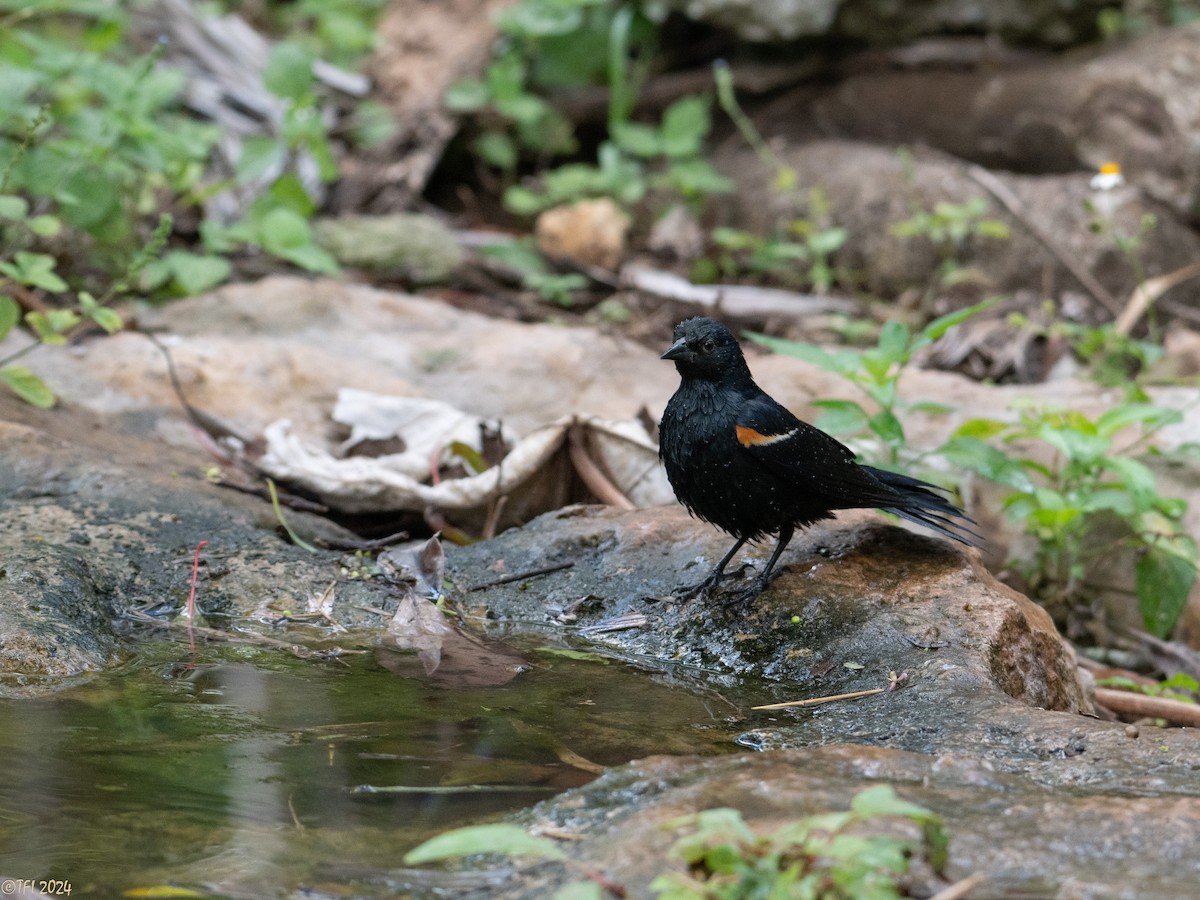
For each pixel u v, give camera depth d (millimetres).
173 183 13086
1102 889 4227
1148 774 5344
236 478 9789
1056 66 15938
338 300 12688
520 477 9367
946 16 16625
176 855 4738
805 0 16469
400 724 6254
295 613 7836
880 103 16547
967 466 9086
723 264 15680
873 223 15445
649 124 17734
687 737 6191
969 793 5016
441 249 14570
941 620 7320
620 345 12508
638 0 17531
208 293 12578
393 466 9953
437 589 8117
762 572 7969
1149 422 9430
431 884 4531
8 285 11469
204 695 6559
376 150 16562
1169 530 9758
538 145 17375
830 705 6602
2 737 5879
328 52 17891
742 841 4109
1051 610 10312
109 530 8289
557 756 5887
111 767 5578
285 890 4469
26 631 6887
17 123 12156
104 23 13133
